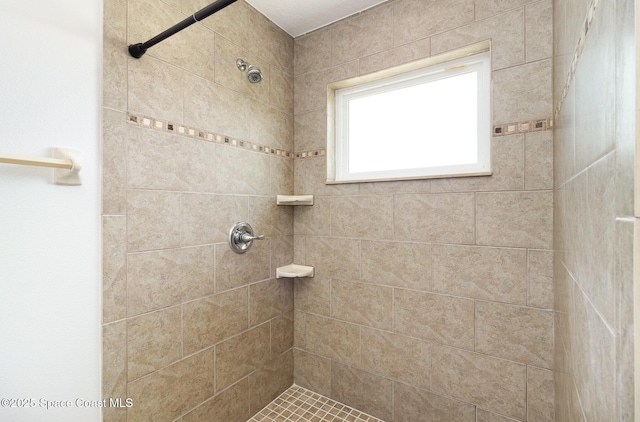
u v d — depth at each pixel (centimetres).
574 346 67
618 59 33
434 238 146
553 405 118
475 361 136
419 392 150
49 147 94
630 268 29
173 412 127
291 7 165
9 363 87
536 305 122
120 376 110
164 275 124
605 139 39
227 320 151
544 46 120
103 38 105
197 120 136
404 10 155
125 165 111
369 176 174
